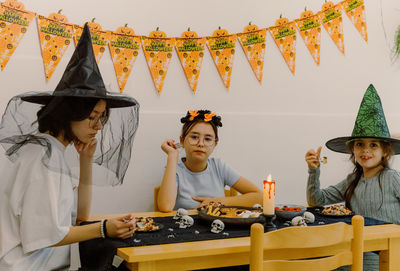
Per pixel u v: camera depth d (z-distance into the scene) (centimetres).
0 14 197
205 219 151
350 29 268
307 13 258
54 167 122
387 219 183
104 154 145
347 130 272
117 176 148
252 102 250
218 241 128
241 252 127
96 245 127
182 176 203
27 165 122
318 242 120
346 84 270
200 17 239
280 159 258
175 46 235
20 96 126
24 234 117
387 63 279
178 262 118
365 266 167
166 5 233
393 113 282
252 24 248
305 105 262
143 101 229
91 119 128
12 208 119
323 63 264
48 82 209
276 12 252
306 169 264
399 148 197
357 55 271
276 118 256
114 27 222
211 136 199
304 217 158
